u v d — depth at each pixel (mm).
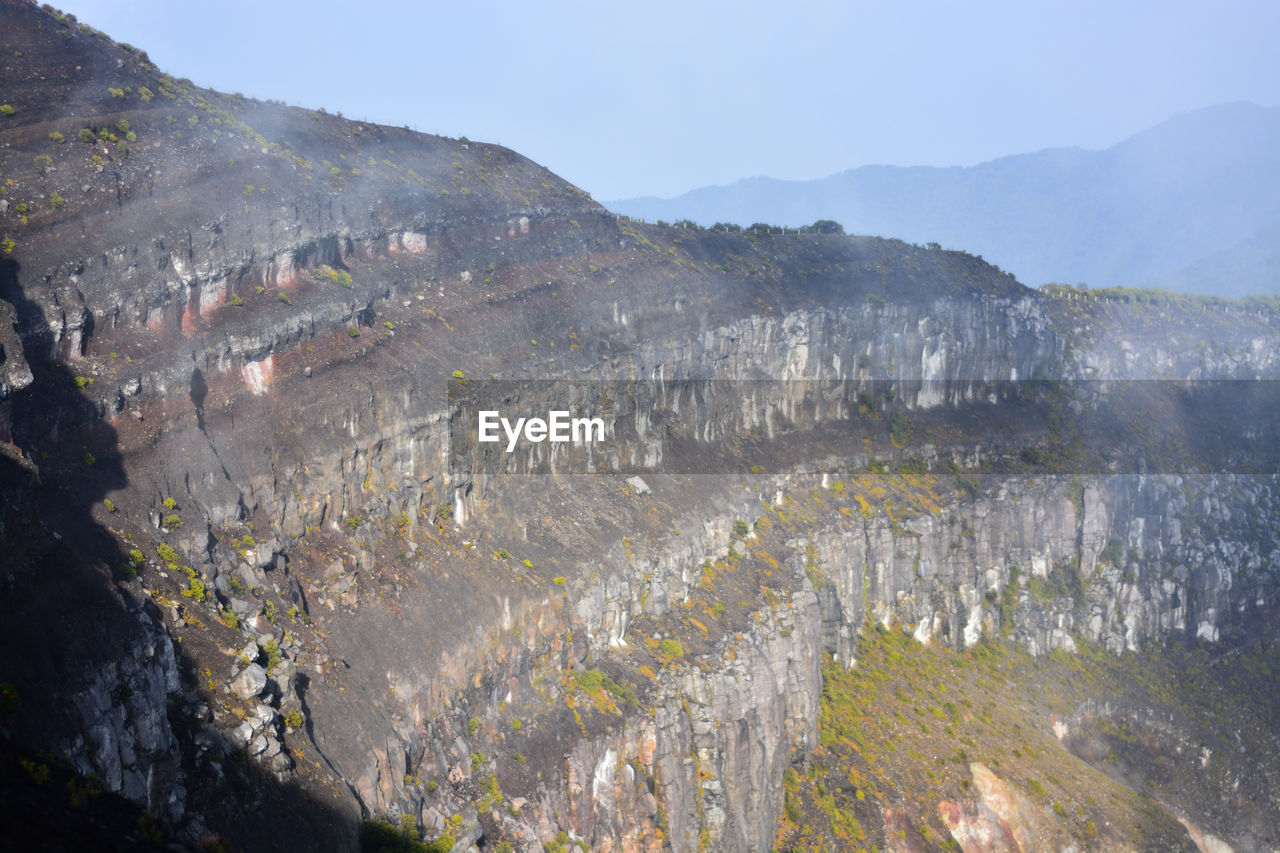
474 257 105188
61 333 61656
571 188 132000
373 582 75062
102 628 51531
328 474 75000
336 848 56812
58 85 75062
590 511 101000
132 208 69750
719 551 115812
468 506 87938
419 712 72000
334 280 83812
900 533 146625
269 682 60219
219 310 72750
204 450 66688
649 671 93750
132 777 48875
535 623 85062
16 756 43938
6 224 63000
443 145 119562
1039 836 117250
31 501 52938
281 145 88812
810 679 113625
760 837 98312
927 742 123688
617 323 118750
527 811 75375
